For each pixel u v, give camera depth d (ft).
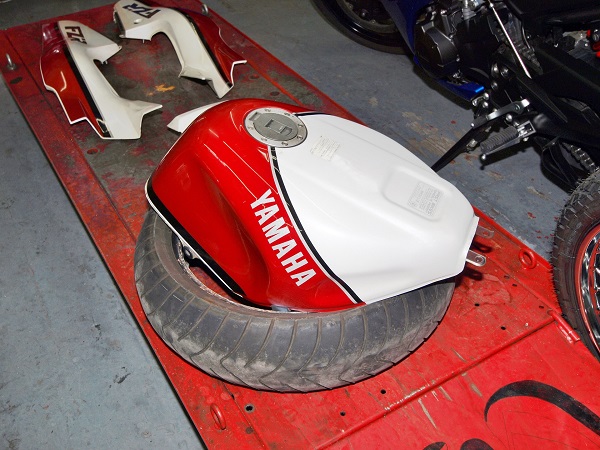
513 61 5.99
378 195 4.54
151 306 4.91
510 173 8.34
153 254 5.21
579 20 5.49
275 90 7.57
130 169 6.47
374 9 9.95
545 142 6.19
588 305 5.28
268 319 4.64
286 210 4.51
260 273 4.79
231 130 4.86
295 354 4.48
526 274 5.74
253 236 4.60
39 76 7.90
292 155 4.69
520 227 7.64
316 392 4.76
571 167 6.10
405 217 4.45
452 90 7.16
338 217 4.47
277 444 4.41
